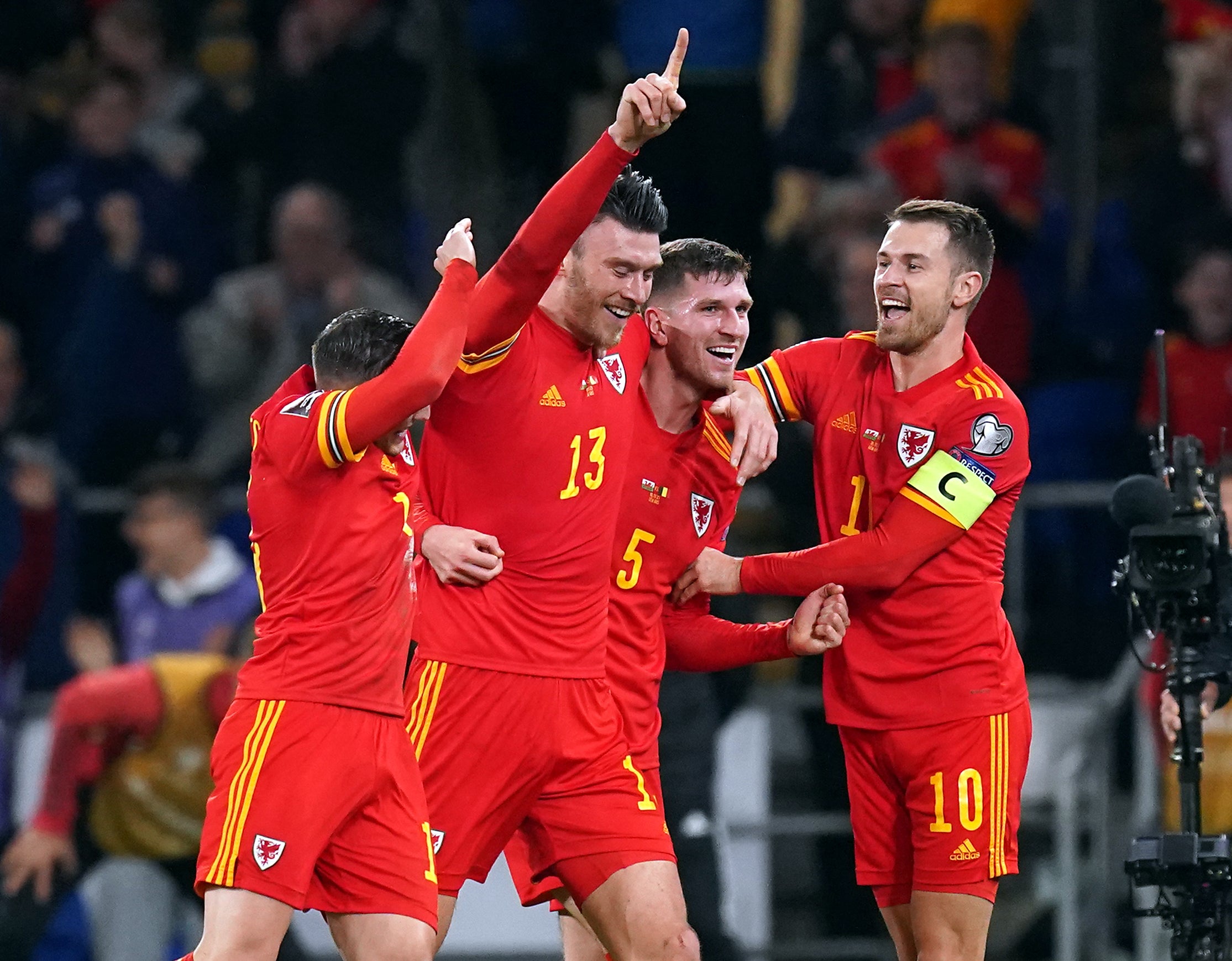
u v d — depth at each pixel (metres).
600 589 17.47
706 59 34.34
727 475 18.30
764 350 30.92
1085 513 30.19
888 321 17.53
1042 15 34.78
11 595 30.17
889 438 17.86
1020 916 28.64
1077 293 31.95
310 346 31.70
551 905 19.72
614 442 17.31
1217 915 17.33
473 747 17.19
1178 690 17.53
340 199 31.91
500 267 16.47
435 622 17.36
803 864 29.11
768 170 33.03
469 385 16.84
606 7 35.03
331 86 33.72
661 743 24.44
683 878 24.28
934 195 31.67
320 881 16.64
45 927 27.19
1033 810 28.48
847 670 18.17
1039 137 32.88
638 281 16.73
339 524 16.39
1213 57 32.25
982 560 17.92
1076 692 28.61
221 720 25.78
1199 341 30.77
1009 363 31.20
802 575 17.78
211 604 27.53
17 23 37.75
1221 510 18.19
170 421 32.47
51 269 33.88
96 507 31.61
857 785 18.45
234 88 34.84
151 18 36.62
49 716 29.19
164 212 33.50
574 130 35.41
